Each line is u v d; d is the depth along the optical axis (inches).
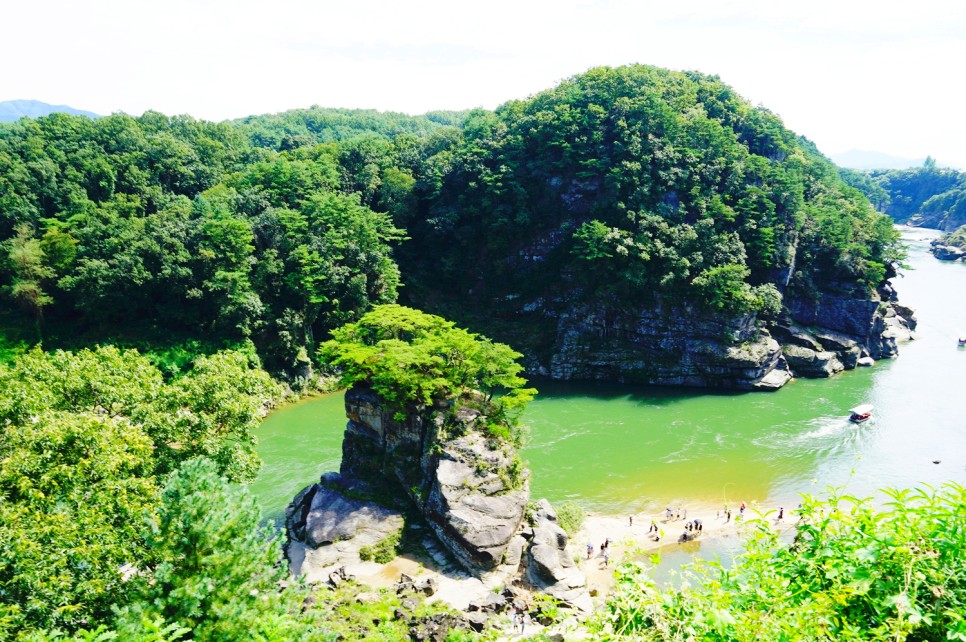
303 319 3449.8
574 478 2418.8
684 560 1840.6
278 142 7337.6
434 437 1987.0
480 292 4279.0
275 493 2202.3
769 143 4707.2
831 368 3700.8
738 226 3806.6
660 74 5157.5
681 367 3531.0
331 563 1707.7
